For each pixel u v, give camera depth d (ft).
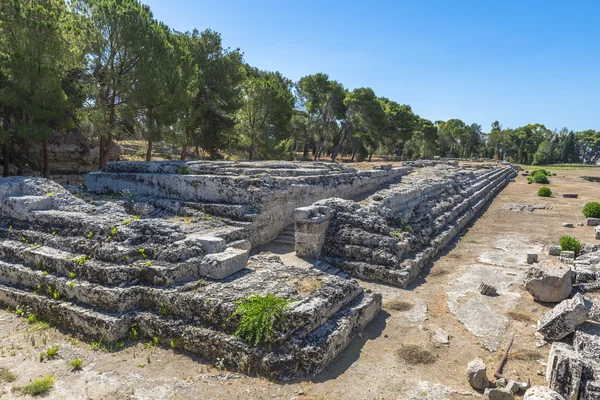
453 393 18.84
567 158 329.93
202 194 44.37
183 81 75.97
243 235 38.14
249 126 113.70
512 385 18.94
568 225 59.41
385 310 28.43
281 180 44.70
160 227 27.94
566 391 17.97
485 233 55.11
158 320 22.16
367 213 39.45
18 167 74.95
